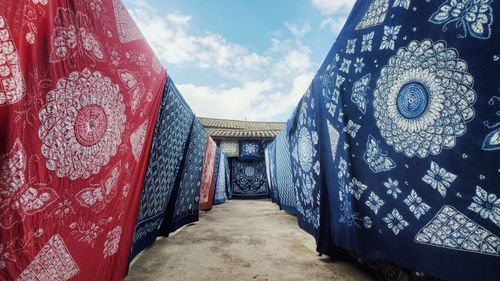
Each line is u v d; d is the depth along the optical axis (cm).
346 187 200
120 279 183
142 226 263
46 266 104
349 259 256
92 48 126
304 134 340
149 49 205
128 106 172
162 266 235
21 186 89
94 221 140
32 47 91
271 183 901
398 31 134
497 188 90
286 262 248
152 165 258
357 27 177
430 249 121
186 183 429
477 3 94
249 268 231
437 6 111
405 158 135
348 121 194
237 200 1054
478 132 95
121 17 158
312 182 302
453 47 103
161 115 254
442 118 110
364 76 170
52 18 100
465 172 101
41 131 97
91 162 132
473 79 96
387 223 153
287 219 537
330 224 250
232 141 1142
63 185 112
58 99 105
